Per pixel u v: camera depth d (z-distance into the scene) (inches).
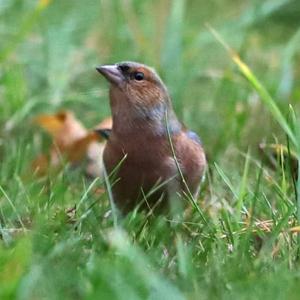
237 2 746.2
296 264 373.4
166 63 595.8
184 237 404.2
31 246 354.9
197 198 452.1
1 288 322.3
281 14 719.7
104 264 340.2
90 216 407.5
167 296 322.3
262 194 431.5
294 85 625.9
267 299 327.0
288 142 426.9
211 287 340.2
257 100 564.1
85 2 667.4
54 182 466.9
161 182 426.3
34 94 586.2
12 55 608.4
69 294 330.6
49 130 537.6
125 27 650.8
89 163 517.0
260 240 395.2
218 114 578.2
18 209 421.4
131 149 425.4
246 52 650.2
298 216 400.2
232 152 527.5
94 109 585.6
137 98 427.5
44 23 639.1
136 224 407.8
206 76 617.0
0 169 493.7
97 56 634.2
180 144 430.6
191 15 725.3
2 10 645.9
